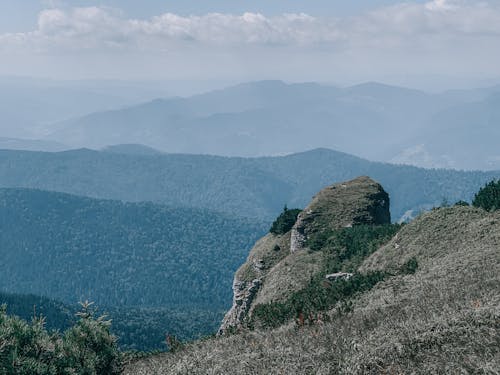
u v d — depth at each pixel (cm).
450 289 2689
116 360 2789
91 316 2784
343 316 2864
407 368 1692
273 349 2334
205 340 3675
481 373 1505
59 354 2388
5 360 2109
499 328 1745
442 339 1789
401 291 3253
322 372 1894
